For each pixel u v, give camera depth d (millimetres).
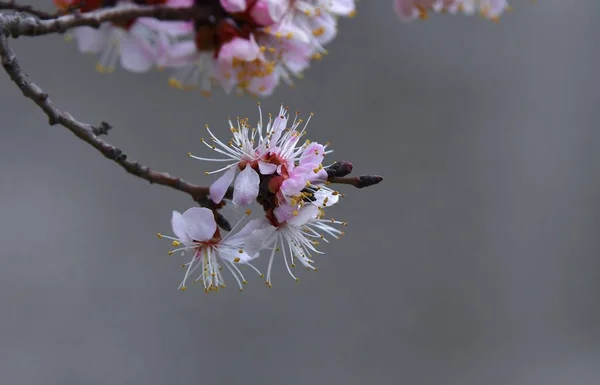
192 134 1386
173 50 828
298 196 741
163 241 1351
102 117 1354
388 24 1536
